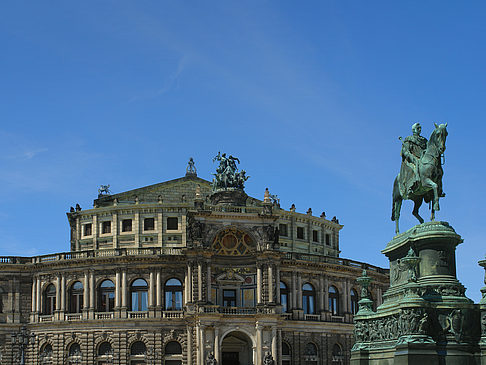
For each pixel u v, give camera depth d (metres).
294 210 148.50
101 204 143.75
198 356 112.44
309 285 133.12
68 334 124.38
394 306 40.97
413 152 43.59
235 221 120.50
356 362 43.44
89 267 126.00
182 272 124.25
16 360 127.06
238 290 122.69
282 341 126.06
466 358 37.66
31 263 130.12
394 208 45.16
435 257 40.09
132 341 121.69
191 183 148.25
